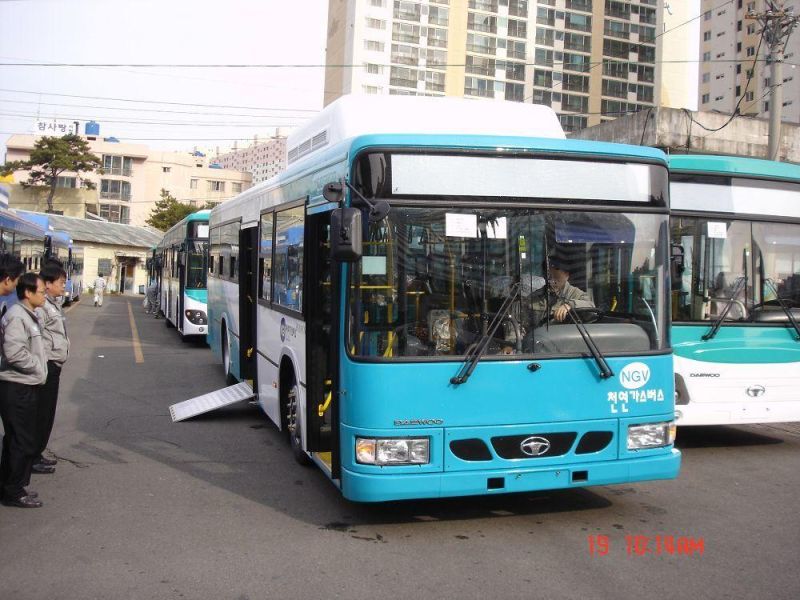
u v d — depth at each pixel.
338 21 84.75
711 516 5.79
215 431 8.90
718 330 7.69
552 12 86.12
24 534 5.29
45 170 65.12
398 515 5.76
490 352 5.07
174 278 21.94
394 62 81.31
